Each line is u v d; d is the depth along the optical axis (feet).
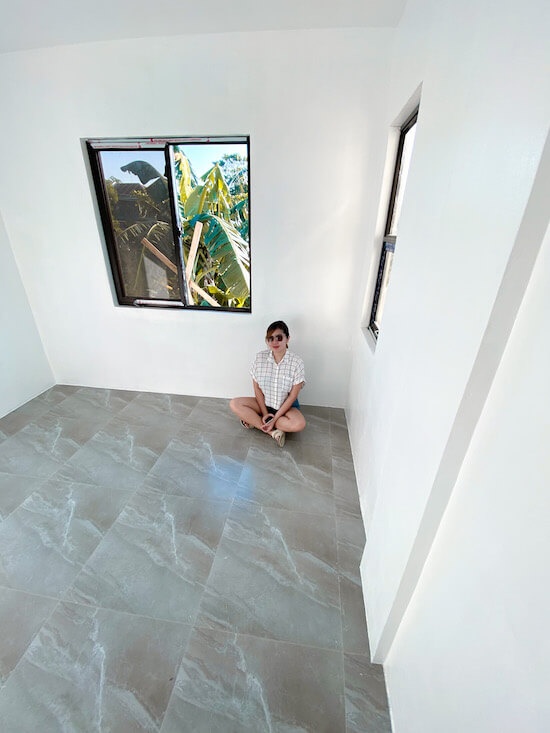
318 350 8.05
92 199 7.25
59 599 4.13
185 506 5.51
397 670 3.10
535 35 1.52
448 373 2.22
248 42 5.74
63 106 6.52
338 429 7.75
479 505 2.00
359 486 5.90
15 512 5.32
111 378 9.22
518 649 1.55
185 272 8.05
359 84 5.81
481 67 2.10
